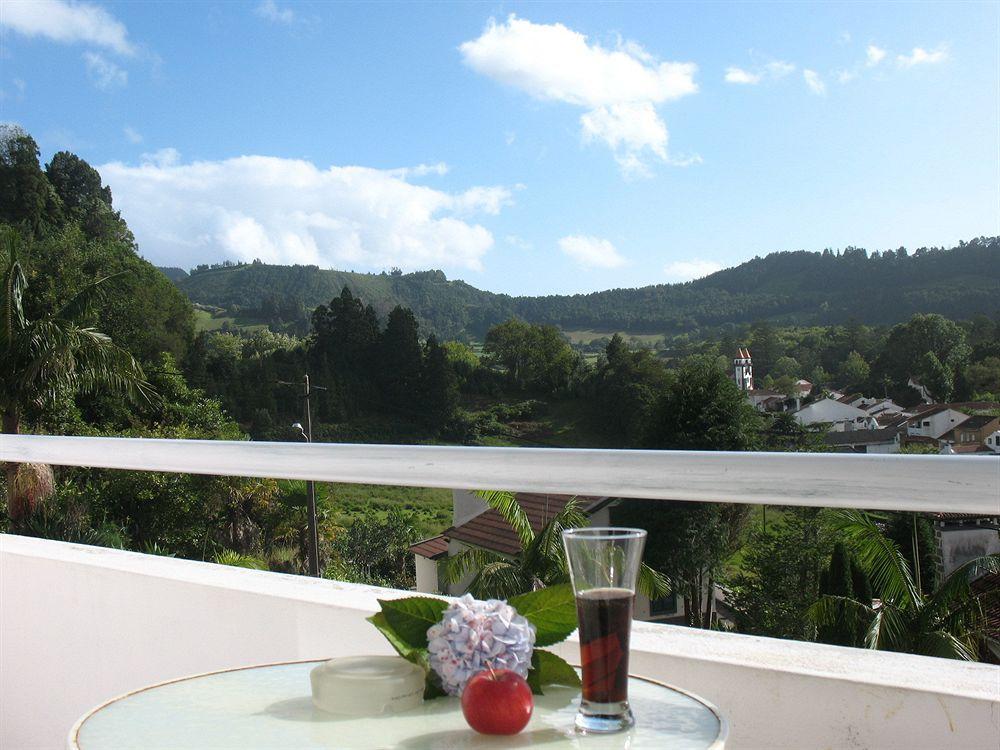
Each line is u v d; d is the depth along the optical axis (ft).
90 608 4.97
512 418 188.34
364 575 93.45
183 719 2.40
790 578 66.85
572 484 3.47
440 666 2.47
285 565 72.74
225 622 4.39
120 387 47.83
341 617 3.98
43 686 5.19
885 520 51.55
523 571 30.78
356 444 4.21
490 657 2.42
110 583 4.87
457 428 188.55
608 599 2.21
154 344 115.75
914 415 185.37
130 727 2.34
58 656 5.12
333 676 2.43
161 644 4.66
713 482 3.11
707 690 3.16
